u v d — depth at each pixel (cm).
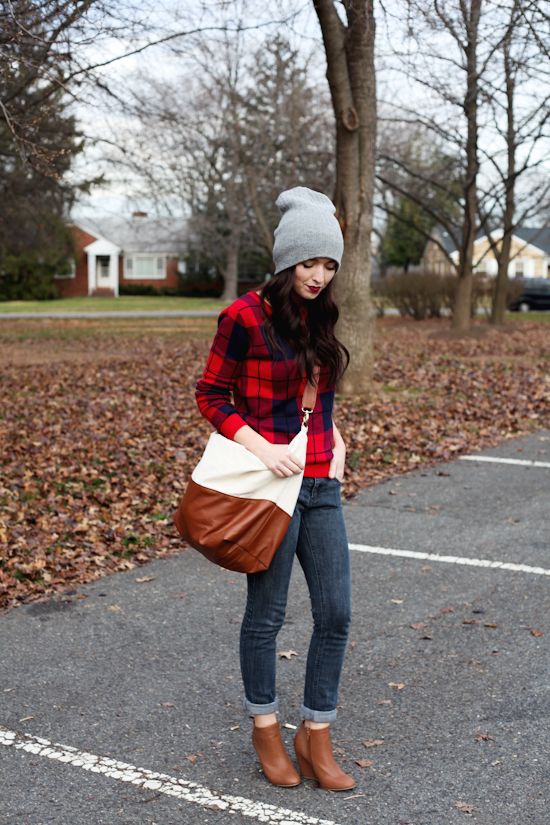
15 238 2528
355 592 538
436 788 324
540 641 461
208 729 373
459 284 2525
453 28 1234
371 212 1231
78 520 684
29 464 868
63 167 1644
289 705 396
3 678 424
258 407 311
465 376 1504
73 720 382
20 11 882
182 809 313
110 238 6850
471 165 2272
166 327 3075
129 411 1188
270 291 306
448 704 392
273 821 305
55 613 509
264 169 2689
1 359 1909
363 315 1255
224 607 517
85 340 2478
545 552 611
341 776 324
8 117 928
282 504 305
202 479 307
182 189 3388
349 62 1174
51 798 322
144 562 600
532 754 348
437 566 584
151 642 467
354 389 1257
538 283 4603
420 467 873
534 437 1019
